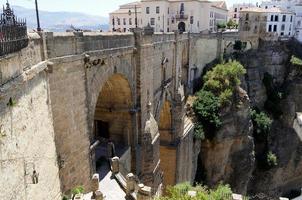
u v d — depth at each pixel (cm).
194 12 8362
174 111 4341
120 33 2386
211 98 5284
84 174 1930
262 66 7238
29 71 1174
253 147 5788
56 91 1578
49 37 1488
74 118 1773
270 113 6906
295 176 7131
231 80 5578
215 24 9575
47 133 1441
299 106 6950
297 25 9631
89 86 1950
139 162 2992
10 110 970
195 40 5872
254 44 7400
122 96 2767
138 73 2791
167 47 3906
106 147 2841
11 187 951
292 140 6856
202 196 1961
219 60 6675
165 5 8362
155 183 3139
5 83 949
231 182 5609
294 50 7400
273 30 9269
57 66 1570
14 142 995
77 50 1764
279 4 10888
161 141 4288
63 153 1683
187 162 4728
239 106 5378
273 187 6725
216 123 5072
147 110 3083
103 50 2073
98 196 1808
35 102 1270
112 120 2867
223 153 5281
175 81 4381
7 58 971
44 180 1345
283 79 7306
